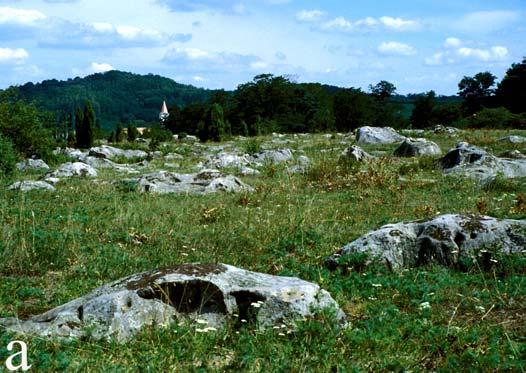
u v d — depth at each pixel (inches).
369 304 291.1
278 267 367.9
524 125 1764.3
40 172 976.3
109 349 224.1
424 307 279.6
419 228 378.9
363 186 694.5
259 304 246.8
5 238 384.8
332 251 407.5
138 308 244.5
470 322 268.1
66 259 369.4
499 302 291.0
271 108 3681.1
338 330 240.2
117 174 933.2
